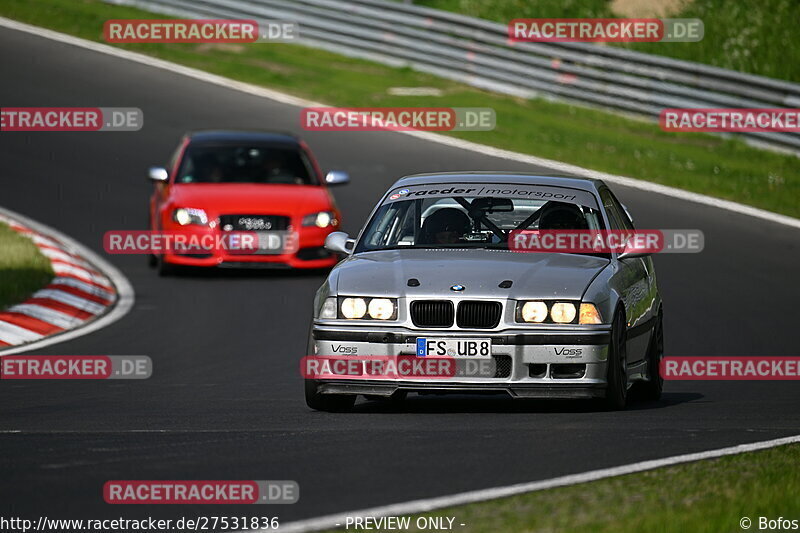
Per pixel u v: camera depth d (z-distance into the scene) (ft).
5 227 216.95
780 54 380.99
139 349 143.23
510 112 311.68
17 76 321.73
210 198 191.83
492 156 273.95
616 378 99.55
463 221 110.32
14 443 87.04
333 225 194.90
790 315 170.91
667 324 164.86
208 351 141.79
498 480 73.56
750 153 295.28
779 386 125.80
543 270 101.50
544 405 106.22
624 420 95.96
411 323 97.60
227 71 339.16
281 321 161.17
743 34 388.16
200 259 189.98
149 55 349.82
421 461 79.20
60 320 161.07
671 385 127.24
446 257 104.68
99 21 376.89
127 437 89.35
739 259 208.13
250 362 134.72
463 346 96.84
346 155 272.51
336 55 362.12
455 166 265.13
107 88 317.01
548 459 79.61
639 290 110.73
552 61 329.72
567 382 96.99
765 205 250.37
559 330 96.99
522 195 112.88
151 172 198.49
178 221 190.39
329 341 98.84
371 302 98.63
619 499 67.67
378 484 72.84
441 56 344.90
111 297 178.40
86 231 223.92
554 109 323.98
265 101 313.32
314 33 368.27
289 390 116.37
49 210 236.22
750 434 89.40
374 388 97.86
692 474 74.02
